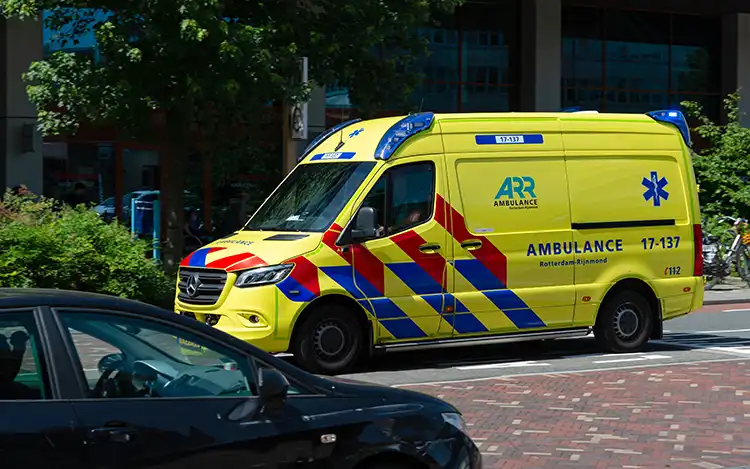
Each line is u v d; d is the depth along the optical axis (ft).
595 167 47.34
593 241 47.09
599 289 47.16
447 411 21.01
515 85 102.06
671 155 49.42
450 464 20.25
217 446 18.25
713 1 105.81
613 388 39.29
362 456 19.51
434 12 71.77
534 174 45.93
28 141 79.82
